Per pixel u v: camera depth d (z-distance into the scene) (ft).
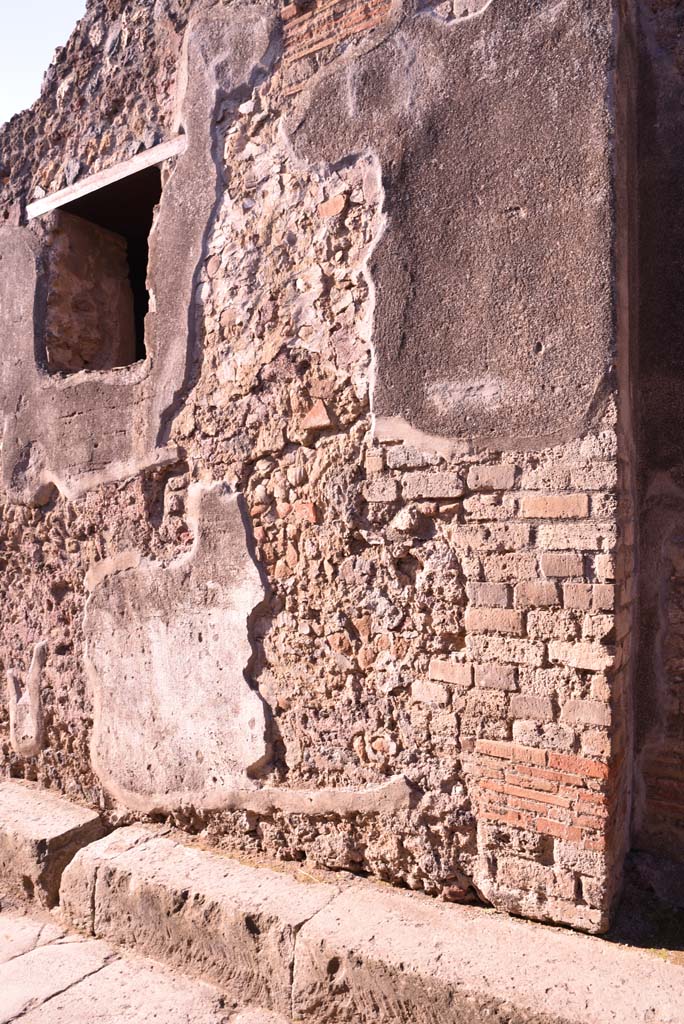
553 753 7.99
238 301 10.61
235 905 8.91
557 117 8.09
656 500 8.84
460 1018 7.19
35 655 13.08
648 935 7.86
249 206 10.58
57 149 13.32
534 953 7.59
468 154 8.61
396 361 8.99
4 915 11.07
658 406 8.86
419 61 9.02
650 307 8.95
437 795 8.73
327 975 8.06
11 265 13.74
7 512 13.55
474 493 8.47
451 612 8.67
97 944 10.06
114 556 11.85
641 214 9.00
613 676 7.74
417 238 8.90
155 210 11.58
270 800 10.02
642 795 8.90
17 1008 8.65
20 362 13.37
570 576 7.87
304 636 9.85
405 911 8.54
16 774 13.58
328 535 9.61
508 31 8.43
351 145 9.50
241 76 10.73
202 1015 8.49
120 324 14.44
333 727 9.58
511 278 8.29
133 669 11.54
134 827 11.32
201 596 10.78
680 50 8.86
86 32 13.02
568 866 7.90
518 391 8.20
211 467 10.82
